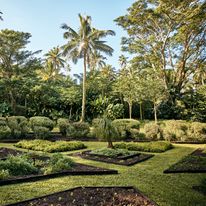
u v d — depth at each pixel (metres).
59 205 3.85
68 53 21.53
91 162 7.73
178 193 4.77
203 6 18.23
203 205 4.17
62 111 26.41
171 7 19.42
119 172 6.42
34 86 23.92
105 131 10.05
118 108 25.44
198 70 25.19
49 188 4.84
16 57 30.33
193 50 22.81
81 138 14.37
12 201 4.14
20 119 14.05
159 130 14.02
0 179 5.08
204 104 21.72
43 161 7.03
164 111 22.95
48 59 35.31
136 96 23.50
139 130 14.59
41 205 3.84
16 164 5.74
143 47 23.50
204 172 6.49
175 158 8.68
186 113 21.72
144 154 9.19
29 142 11.07
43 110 25.58
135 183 5.38
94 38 21.52
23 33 30.20
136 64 25.47
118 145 10.77
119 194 4.40
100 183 5.28
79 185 5.09
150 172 6.51
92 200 4.09
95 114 27.05
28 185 5.00
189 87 25.67
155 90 21.17
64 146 10.18
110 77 34.00
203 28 20.91
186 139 13.37
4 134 12.98
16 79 22.56
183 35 21.36
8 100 23.88
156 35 22.94
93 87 28.81
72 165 6.73
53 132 16.39
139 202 4.04
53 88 26.44
